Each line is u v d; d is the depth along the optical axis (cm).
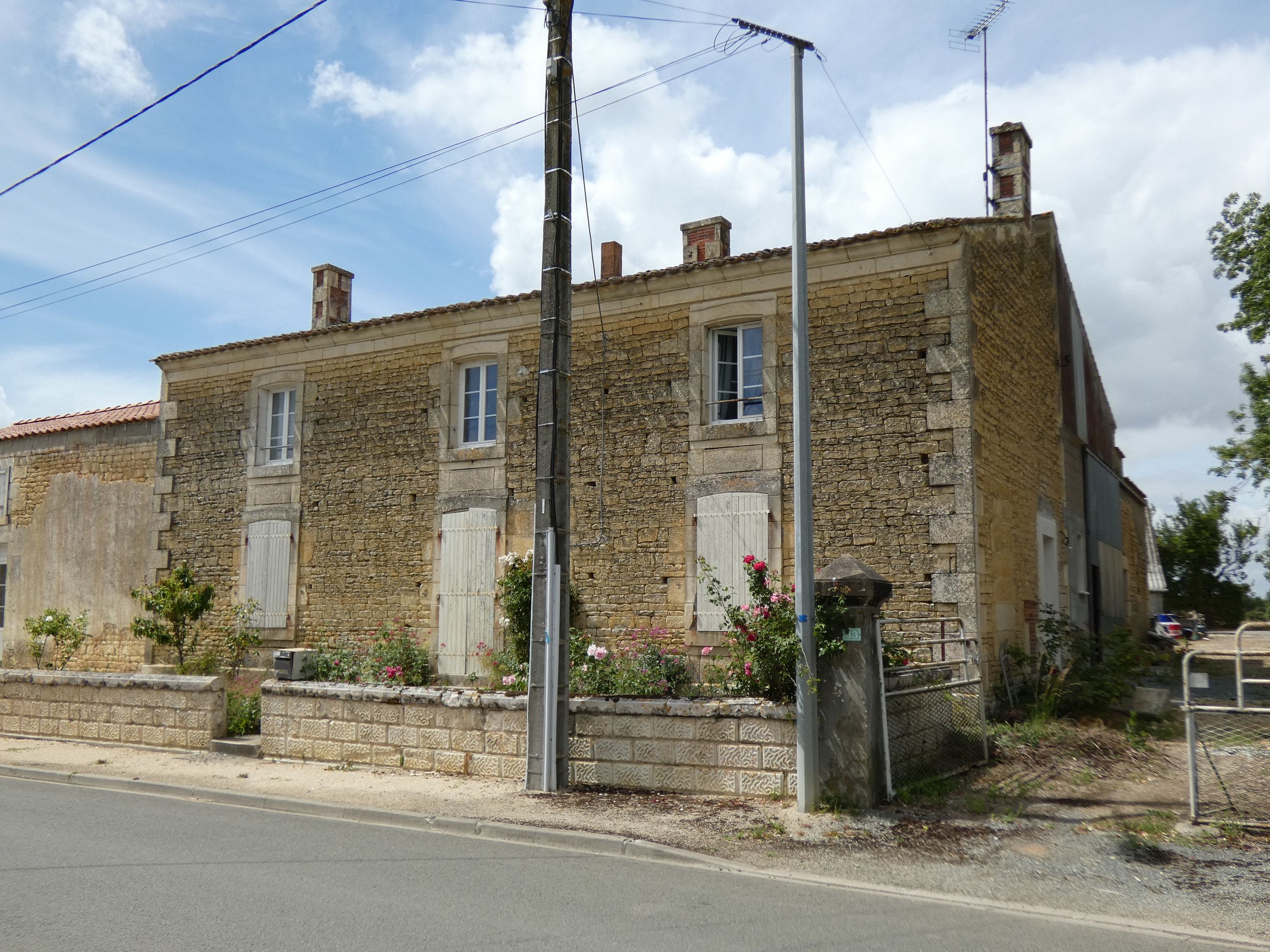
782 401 1205
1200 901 563
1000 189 1373
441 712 951
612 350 1323
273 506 1577
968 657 1051
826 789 765
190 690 1126
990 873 616
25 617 1819
